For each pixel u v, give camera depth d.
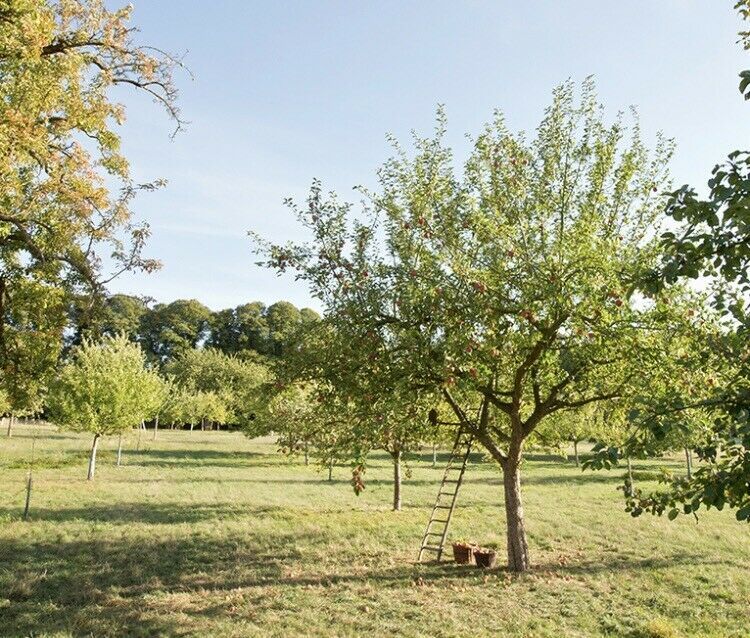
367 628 8.84
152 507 18.94
